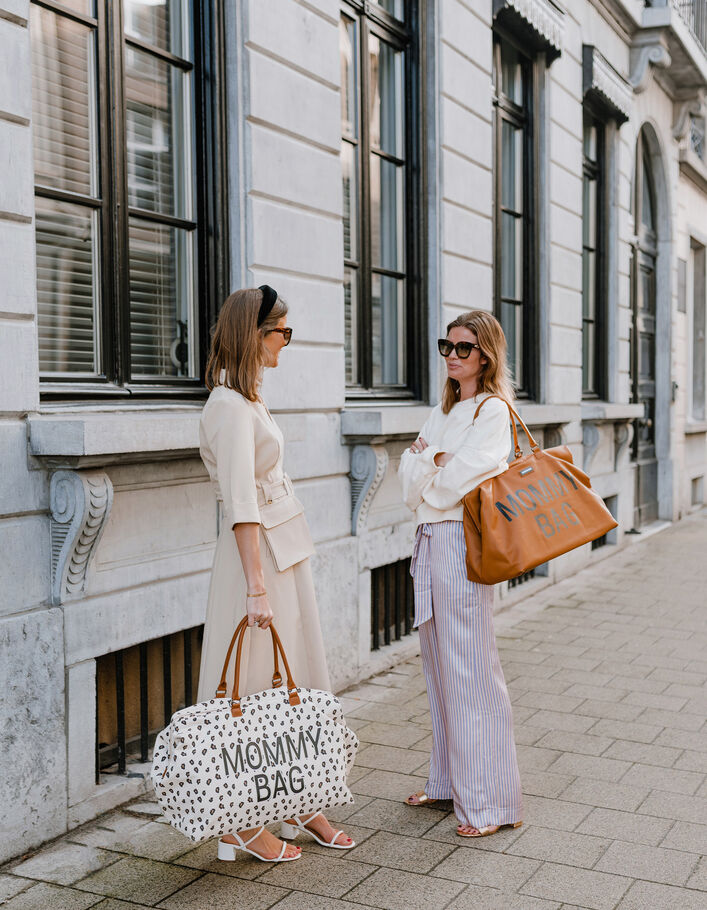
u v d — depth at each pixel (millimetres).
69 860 3338
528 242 8688
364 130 5973
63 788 3520
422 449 3672
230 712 3002
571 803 3850
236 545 3186
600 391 10883
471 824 3535
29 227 3400
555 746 4512
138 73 4242
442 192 6609
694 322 16219
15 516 3354
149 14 4297
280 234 4863
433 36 6527
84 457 3338
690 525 13203
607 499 10594
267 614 3061
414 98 6520
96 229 4012
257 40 4645
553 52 8617
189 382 4492
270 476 3260
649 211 13391
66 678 3531
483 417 3535
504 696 3609
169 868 3279
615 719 4898
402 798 3898
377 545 5754
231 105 4594
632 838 3520
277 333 3225
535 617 7309
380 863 3324
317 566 5148
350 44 5848
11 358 3314
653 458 13438
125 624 3803
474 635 3555
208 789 2896
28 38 3377
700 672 5758
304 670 3400
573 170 9352
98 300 4016
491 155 7422
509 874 3238
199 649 4426
